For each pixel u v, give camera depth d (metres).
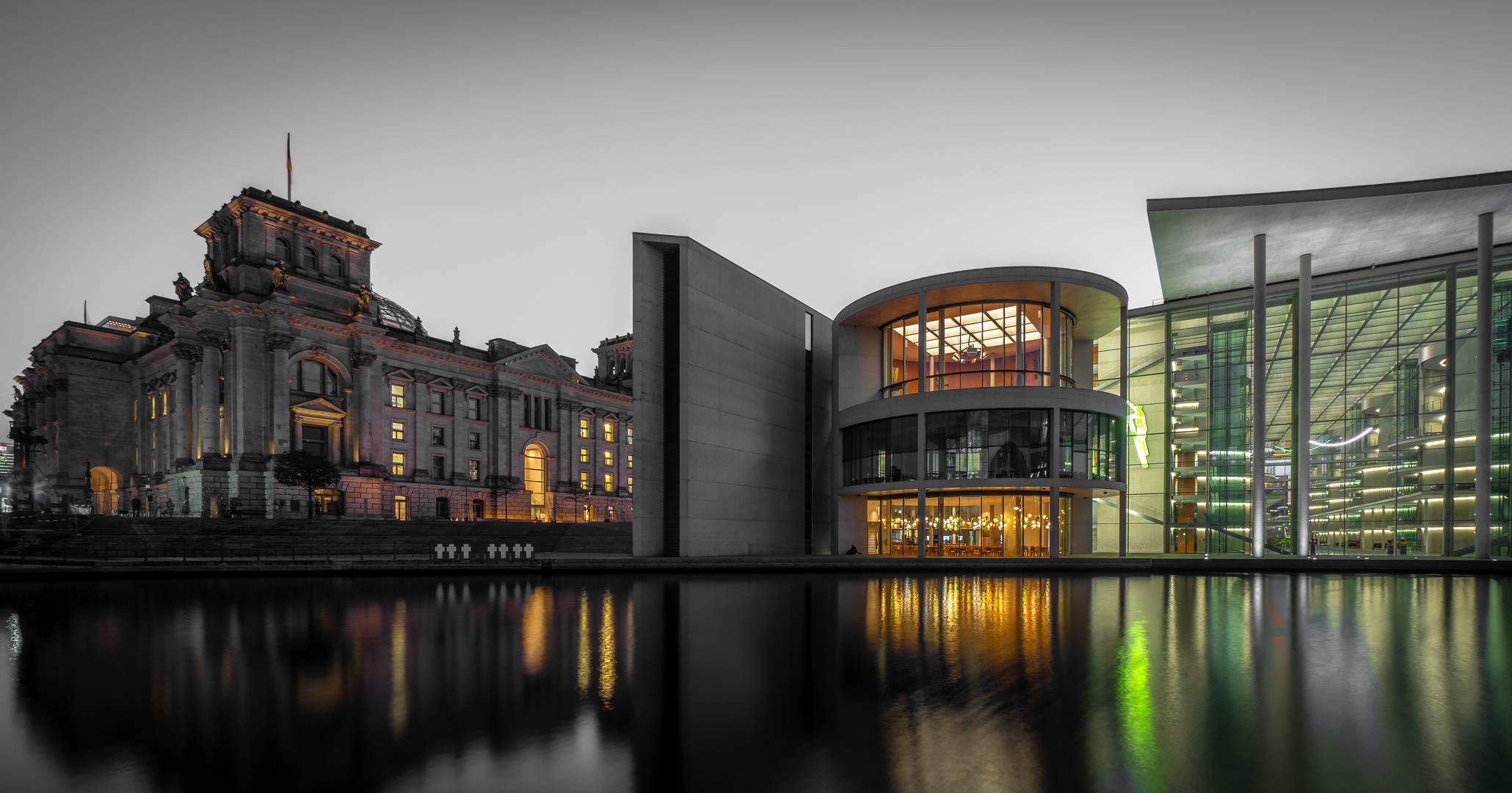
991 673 10.41
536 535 54.91
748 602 20.22
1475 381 40.91
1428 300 42.81
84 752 7.07
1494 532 39.97
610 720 8.09
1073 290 40.66
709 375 42.66
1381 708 8.54
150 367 76.19
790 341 50.72
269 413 65.00
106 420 78.62
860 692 9.31
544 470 90.56
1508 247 40.59
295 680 10.13
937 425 40.88
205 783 6.22
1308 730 7.64
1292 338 45.88
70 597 22.25
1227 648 12.53
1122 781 6.14
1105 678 10.12
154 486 71.25
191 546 42.06
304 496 64.69
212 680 10.19
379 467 71.12
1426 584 27.36
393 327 77.50
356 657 11.82
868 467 44.62
